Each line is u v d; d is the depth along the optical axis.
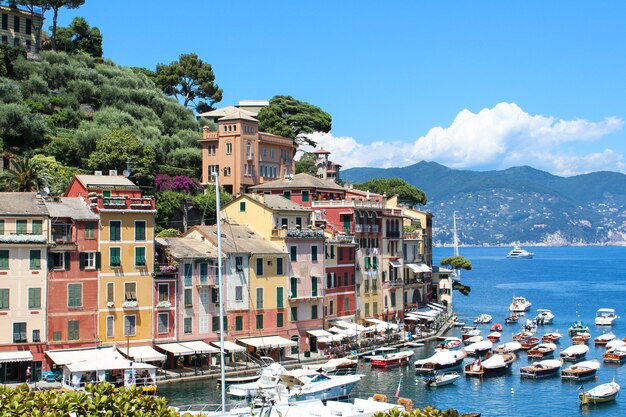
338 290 134.12
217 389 97.19
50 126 178.50
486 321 177.50
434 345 137.75
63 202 107.62
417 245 169.12
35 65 195.00
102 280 103.31
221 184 190.25
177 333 108.69
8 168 155.38
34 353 98.56
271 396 84.94
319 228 130.75
